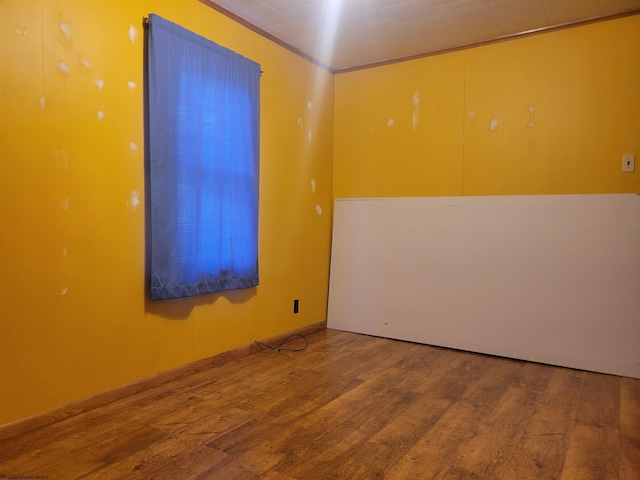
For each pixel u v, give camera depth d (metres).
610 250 3.16
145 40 2.65
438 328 3.78
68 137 2.29
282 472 1.85
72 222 2.32
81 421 2.29
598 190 3.28
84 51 2.35
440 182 3.90
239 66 3.21
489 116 3.68
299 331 4.02
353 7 3.13
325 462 1.93
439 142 3.90
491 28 3.46
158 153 2.68
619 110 3.21
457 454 2.01
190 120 2.85
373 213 4.17
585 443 2.11
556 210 3.36
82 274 2.37
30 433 2.15
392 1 3.05
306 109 4.04
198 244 2.94
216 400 2.58
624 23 3.18
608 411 2.47
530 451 2.04
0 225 2.04
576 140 3.35
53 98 2.22
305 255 4.08
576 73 3.34
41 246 2.20
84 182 2.37
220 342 3.23
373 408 2.49
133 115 2.60
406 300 3.95
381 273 4.09
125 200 2.57
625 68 3.18
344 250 4.31
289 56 3.80
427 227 3.89
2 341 2.06
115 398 2.54
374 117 4.21
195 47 2.88
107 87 2.46
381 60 4.14
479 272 3.63
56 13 2.23
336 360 3.36
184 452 2.00
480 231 3.65
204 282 3.01
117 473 1.82
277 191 3.73
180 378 2.93
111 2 2.47
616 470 1.88
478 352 3.59
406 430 2.23
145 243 2.69
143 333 2.70
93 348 2.44
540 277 3.39
